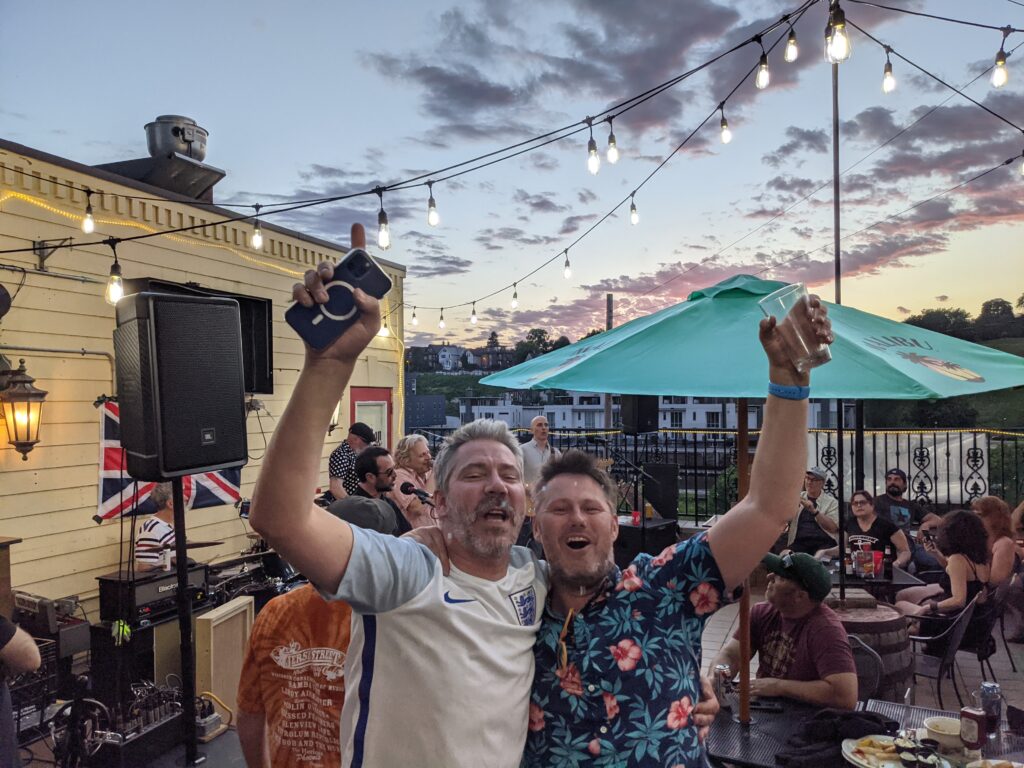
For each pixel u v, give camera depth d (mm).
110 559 6645
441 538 1635
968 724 2670
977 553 5121
